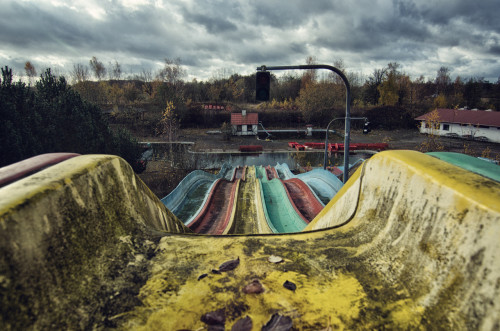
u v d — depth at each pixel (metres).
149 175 26.64
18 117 15.16
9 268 1.14
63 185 1.58
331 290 1.60
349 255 1.92
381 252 1.83
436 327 1.24
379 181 2.27
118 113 58.31
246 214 12.95
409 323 1.30
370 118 65.94
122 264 1.70
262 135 58.00
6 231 1.17
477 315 1.17
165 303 1.48
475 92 74.31
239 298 1.54
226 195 16.02
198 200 15.92
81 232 1.59
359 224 2.27
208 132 59.03
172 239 2.12
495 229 1.23
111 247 1.75
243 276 1.75
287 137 56.56
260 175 25.39
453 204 1.48
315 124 66.94
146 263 1.81
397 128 64.69
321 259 1.91
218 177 24.22
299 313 1.43
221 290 1.61
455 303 1.27
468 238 1.35
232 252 2.03
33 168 1.84
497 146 43.59
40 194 1.40
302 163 38.28
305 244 2.14
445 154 2.25
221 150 45.12
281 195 15.41
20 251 1.20
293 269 1.82
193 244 2.09
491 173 1.86
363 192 2.49
